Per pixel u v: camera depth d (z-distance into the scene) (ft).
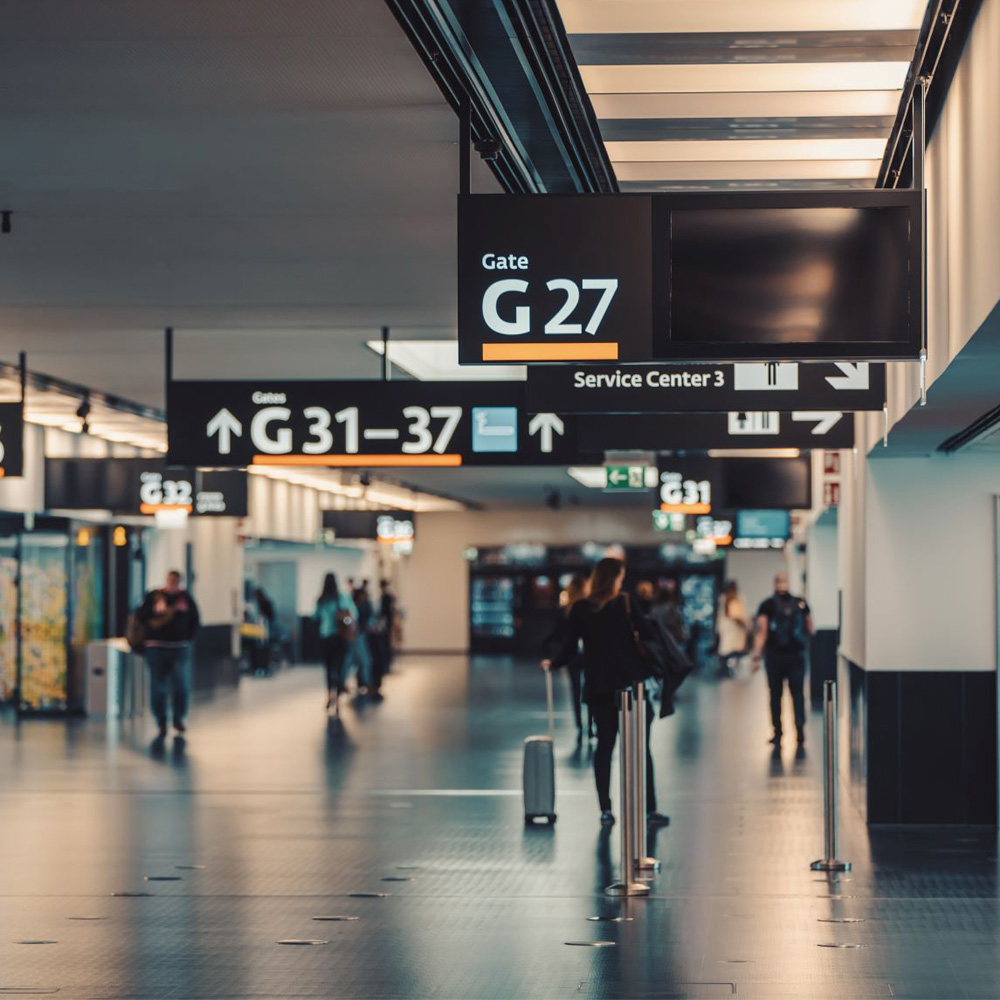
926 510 43.24
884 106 25.49
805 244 22.66
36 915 31.19
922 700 42.93
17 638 78.59
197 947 28.32
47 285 39.32
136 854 38.22
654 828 42.09
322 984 25.63
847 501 50.75
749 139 26.81
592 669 42.24
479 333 23.07
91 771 55.88
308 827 42.39
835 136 26.66
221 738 68.54
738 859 37.19
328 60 22.38
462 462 43.06
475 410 43.11
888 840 40.16
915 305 22.48
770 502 72.79
